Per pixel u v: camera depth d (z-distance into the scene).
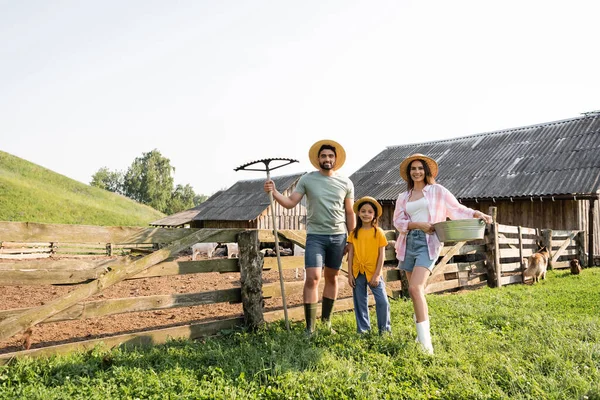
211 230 5.18
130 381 3.57
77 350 4.23
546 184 16.88
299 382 3.57
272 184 5.34
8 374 3.65
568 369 3.89
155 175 109.69
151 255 4.76
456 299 7.28
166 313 6.79
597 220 17.28
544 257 10.66
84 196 59.09
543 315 5.96
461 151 23.03
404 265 4.94
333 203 5.16
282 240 5.90
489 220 4.63
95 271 4.56
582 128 19.88
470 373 3.84
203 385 3.51
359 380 3.64
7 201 42.16
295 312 5.93
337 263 5.34
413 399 3.39
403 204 5.05
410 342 4.55
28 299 8.16
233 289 5.34
